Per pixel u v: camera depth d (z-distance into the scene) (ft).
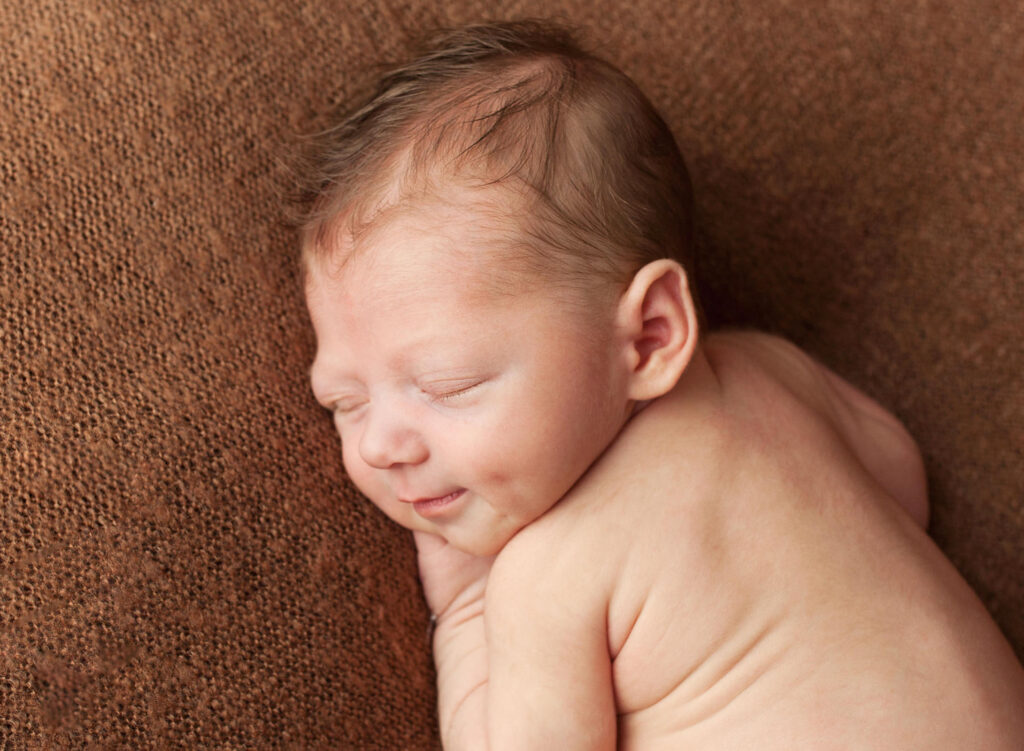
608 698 2.98
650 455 3.06
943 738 2.81
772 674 2.91
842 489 3.17
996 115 4.08
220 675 3.04
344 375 3.11
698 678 2.97
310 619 3.23
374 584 3.39
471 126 2.94
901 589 3.02
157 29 3.47
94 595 2.92
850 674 2.87
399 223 2.89
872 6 4.09
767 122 4.07
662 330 3.05
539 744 2.91
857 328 4.14
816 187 4.09
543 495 3.01
